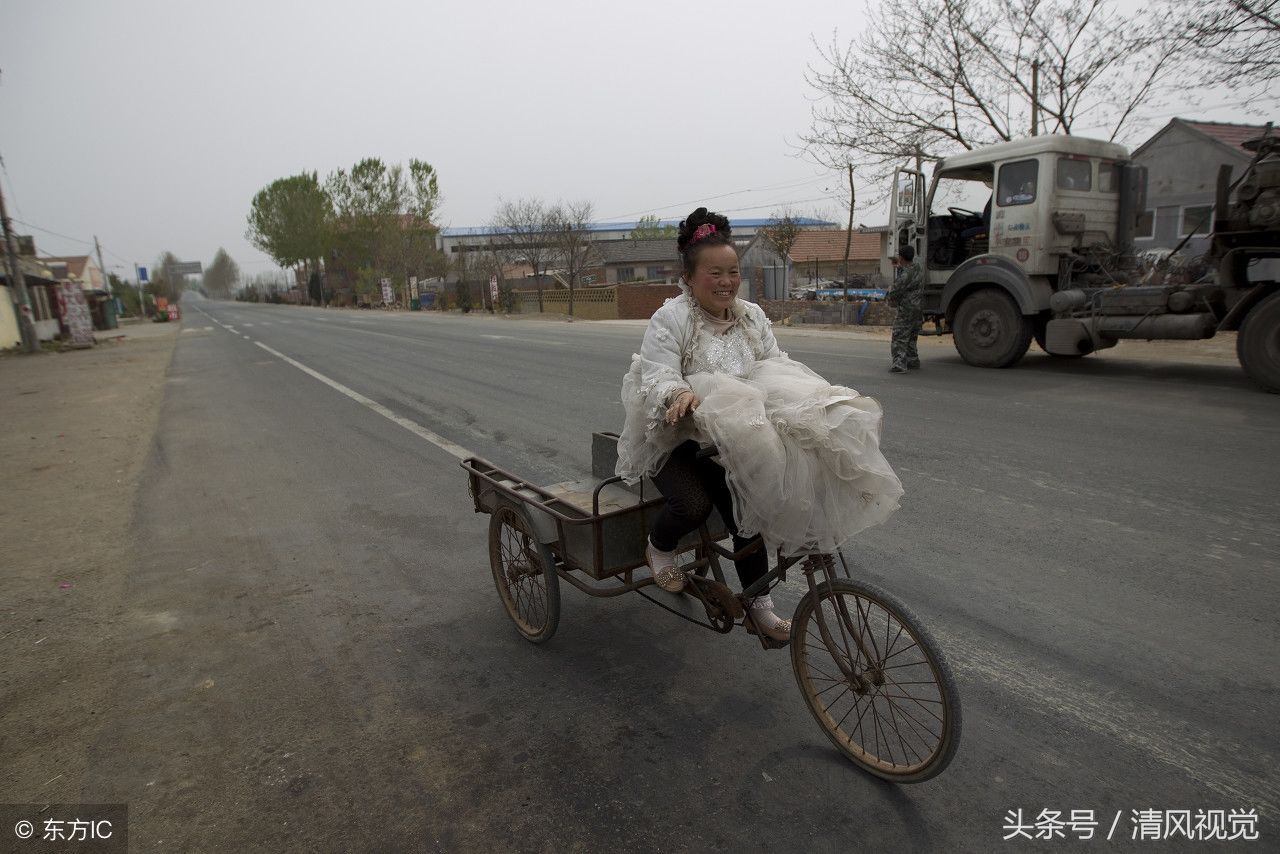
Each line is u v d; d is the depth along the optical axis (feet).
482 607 12.96
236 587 14.05
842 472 7.89
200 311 261.44
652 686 10.28
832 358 40.29
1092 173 32.99
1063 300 31.53
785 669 10.57
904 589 12.51
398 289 186.09
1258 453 18.95
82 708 10.16
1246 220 26.73
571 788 8.27
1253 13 40.45
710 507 9.15
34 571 15.05
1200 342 40.06
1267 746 8.39
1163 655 10.23
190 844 7.63
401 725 9.57
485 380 38.83
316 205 233.76
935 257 38.29
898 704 9.41
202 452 25.50
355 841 7.59
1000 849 7.18
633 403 9.18
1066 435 21.58
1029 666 10.13
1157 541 13.91
